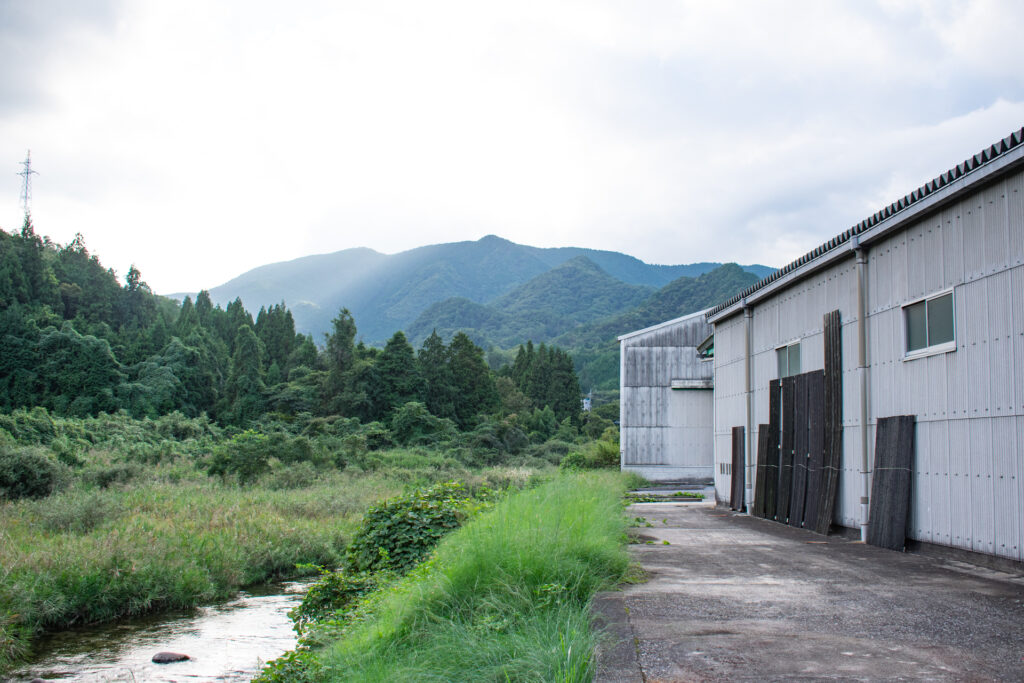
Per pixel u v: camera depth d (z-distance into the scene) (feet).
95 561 34.73
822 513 36.37
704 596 19.01
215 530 46.68
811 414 39.34
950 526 26.58
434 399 197.67
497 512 24.43
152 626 31.78
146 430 146.82
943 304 27.66
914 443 29.25
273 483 81.66
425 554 27.43
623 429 100.07
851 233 33.71
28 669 25.43
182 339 244.01
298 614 26.27
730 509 53.57
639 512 50.24
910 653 13.32
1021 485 22.74
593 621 16.02
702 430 99.81
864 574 22.80
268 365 268.62
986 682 11.48
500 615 16.58
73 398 180.14
